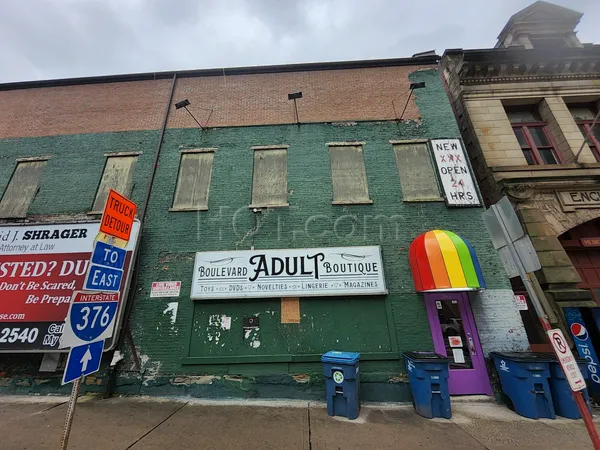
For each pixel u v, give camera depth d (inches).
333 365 209.3
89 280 146.1
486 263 274.8
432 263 235.0
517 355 217.9
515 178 306.8
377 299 265.1
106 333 152.6
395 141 334.0
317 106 361.7
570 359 134.8
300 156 331.3
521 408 203.3
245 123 354.0
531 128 362.6
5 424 183.2
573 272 266.5
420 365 209.9
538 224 288.8
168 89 383.2
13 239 282.2
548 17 423.2
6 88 392.5
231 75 389.1
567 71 367.9
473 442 162.7
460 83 370.3
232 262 276.8
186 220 302.0
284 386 241.6
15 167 339.3
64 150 345.4
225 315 264.4
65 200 316.5
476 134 344.8
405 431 177.5
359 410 209.5
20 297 260.7
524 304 274.8
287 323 259.9
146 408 215.3
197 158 338.6
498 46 450.0
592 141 345.7
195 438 165.3
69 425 128.0
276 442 161.2
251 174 323.9
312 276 268.7
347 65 386.6
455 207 296.4
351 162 329.4
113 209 172.7
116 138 350.3
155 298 270.8
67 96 384.5
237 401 233.1
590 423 123.8
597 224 327.6
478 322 255.3
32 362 254.7
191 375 247.3
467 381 241.3
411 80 374.6
